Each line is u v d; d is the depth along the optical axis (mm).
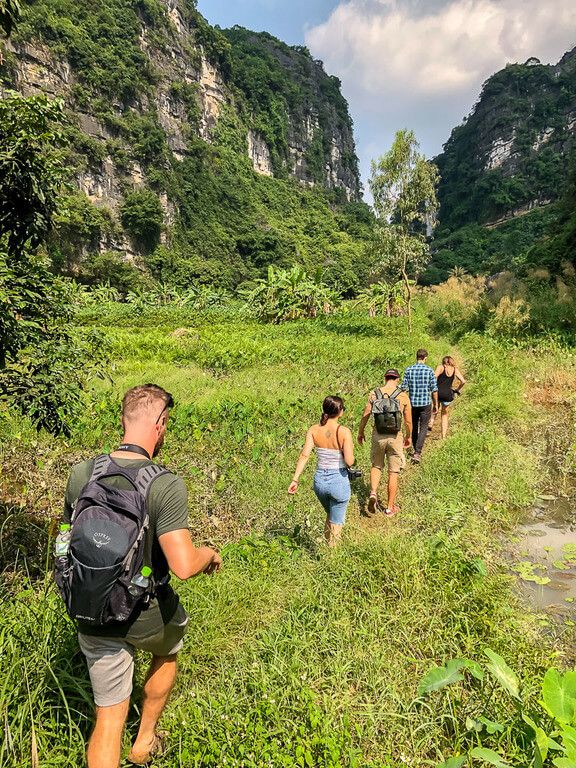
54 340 3617
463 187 153875
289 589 3652
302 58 193000
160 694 2174
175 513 1913
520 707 2273
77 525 1772
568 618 3525
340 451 4363
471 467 6262
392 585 3568
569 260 22438
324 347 16109
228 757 2215
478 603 3406
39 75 83375
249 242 117875
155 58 111688
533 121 143250
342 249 139125
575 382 9820
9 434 6344
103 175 90750
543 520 5141
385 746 2414
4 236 3352
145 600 1849
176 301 56375
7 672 2416
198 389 10688
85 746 2201
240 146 142625
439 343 17625
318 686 2736
